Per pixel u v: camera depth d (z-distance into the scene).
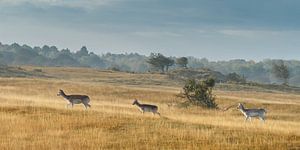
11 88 98.38
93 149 28.91
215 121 41.19
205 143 31.20
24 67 199.12
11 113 41.34
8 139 31.28
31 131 34.38
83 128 35.88
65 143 30.33
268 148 29.77
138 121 38.19
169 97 96.69
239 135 33.53
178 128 35.94
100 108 51.75
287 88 175.88
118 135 33.41
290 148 29.86
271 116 64.62
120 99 89.81
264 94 129.75
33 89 100.69
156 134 33.75
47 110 43.09
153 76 183.12
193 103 74.06
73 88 105.75
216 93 116.69
